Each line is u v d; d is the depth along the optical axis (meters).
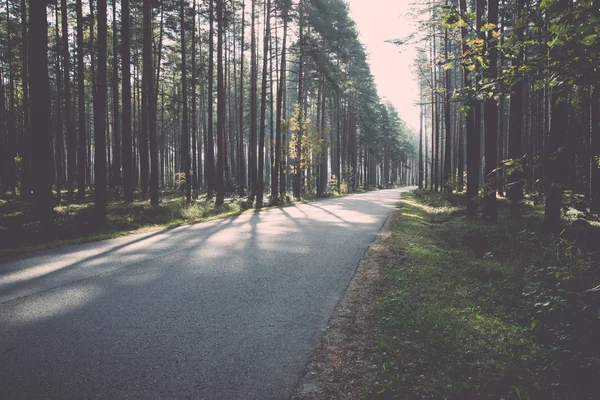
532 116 26.58
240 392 3.29
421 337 4.33
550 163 3.13
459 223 14.41
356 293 6.06
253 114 30.52
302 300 5.72
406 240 10.77
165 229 13.59
